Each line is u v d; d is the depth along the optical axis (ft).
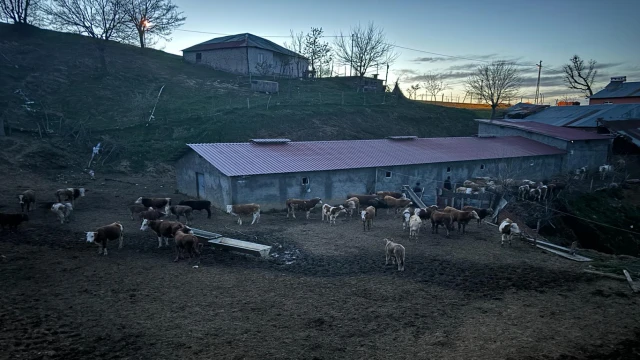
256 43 215.51
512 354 34.01
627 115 173.78
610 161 153.48
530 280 51.72
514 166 126.72
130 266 52.03
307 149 105.09
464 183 108.17
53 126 131.85
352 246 64.59
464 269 55.31
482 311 42.39
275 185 88.22
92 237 53.36
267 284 48.14
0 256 52.08
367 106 200.85
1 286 43.42
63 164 111.86
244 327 37.42
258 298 44.04
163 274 49.93
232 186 82.79
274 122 159.84
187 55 225.76
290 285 48.08
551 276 53.42
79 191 83.10
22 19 203.72
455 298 45.60
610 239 100.22
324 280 50.06
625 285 50.55
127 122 143.54
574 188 119.96
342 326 38.34
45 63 173.68
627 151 160.86
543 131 147.23
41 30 208.54
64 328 35.60
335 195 96.63
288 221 80.33
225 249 59.98
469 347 35.06
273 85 192.44
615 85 233.96
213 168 89.86
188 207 74.90
